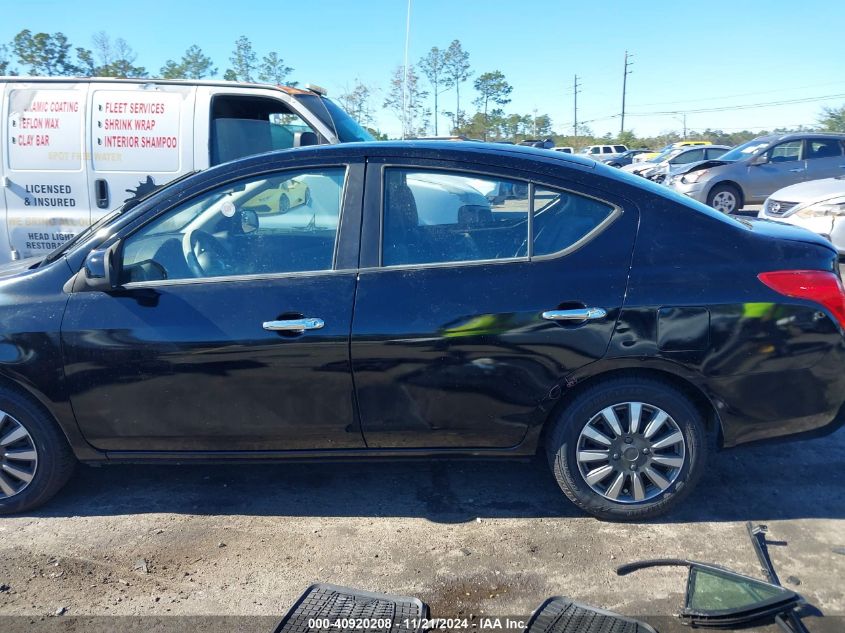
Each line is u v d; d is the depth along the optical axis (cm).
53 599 292
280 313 324
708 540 325
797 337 318
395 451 342
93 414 338
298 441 340
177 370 329
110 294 335
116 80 641
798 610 273
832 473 386
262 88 648
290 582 302
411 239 333
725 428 329
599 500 336
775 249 326
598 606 281
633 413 327
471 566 310
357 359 323
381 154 341
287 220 340
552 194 331
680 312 314
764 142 1455
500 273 322
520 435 334
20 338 330
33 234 648
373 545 328
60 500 376
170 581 304
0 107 638
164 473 405
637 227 325
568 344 316
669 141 6241
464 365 321
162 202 345
